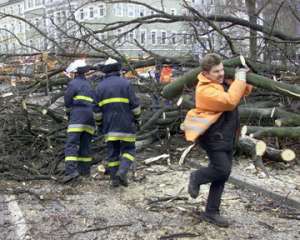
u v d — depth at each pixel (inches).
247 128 245.3
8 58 331.9
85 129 244.5
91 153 272.2
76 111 242.2
